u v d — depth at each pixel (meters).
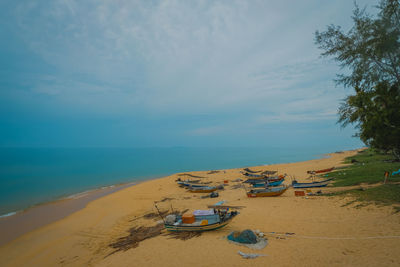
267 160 106.56
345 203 18.05
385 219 13.04
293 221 15.55
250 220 16.97
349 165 43.16
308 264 9.16
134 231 18.50
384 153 17.98
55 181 53.16
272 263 9.69
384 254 8.92
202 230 15.36
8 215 26.09
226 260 10.55
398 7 12.06
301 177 39.66
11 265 14.74
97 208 28.50
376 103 14.75
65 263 14.32
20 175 65.25
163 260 11.62
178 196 32.81
